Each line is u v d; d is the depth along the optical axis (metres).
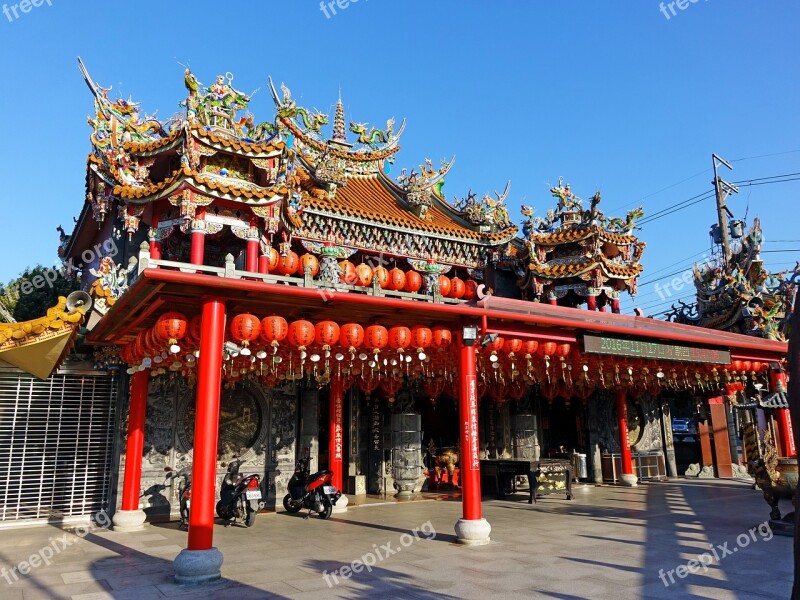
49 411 15.02
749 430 16.58
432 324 12.63
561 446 24.86
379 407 21.98
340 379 17.20
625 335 14.59
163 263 10.70
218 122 15.97
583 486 22.38
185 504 13.88
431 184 23.83
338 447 16.88
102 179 16.28
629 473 23.28
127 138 16.19
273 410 18.30
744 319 23.91
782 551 10.66
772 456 12.81
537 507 17.06
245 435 17.75
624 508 16.72
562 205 23.56
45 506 14.57
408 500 19.22
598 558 10.09
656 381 21.47
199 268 11.01
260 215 15.60
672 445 27.28
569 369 16.97
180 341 11.08
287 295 10.12
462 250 22.06
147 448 16.03
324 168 20.11
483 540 11.42
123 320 11.73
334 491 15.59
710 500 18.36
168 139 15.50
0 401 14.52
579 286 21.83
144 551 11.16
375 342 11.70
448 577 8.82
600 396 25.17
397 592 8.03
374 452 21.58
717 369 18.83
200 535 8.91
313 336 11.13
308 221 18.84
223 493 14.70
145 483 15.81
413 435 20.61
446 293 21.36
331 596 7.89
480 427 23.77
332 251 19.17
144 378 14.39
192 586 8.46
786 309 22.86
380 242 20.28
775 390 20.50
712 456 27.28
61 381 15.27
